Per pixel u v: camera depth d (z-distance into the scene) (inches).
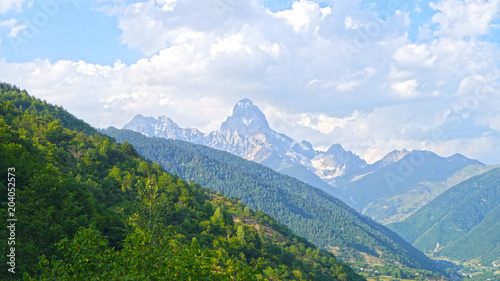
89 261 1286.9
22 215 1979.6
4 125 4960.6
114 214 3796.8
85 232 1332.4
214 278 1305.4
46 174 2231.8
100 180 5629.9
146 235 1336.1
